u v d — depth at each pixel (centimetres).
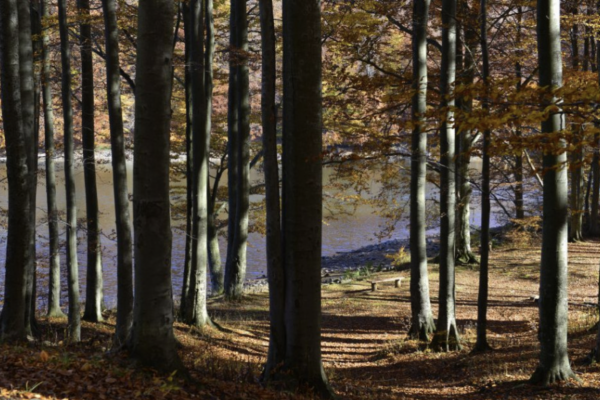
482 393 1027
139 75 711
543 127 919
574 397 911
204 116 1628
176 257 2942
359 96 1430
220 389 770
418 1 1401
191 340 1453
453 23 1303
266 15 920
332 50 1448
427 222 2275
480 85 697
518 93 668
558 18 902
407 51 1766
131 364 725
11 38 916
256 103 3130
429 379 1192
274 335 902
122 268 1175
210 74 1780
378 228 3825
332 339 1614
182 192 2517
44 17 1432
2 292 2144
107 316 1692
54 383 618
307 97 830
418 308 1491
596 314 1492
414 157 1442
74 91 1686
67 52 1409
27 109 1140
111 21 1218
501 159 2245
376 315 1856
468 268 2434
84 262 2627
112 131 1213
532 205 2847
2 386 579
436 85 1455
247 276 2722
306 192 853
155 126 716
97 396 605
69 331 1286
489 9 1562
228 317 1884
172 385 686
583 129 697
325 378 891
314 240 866
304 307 872
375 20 1366
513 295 1981
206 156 1694
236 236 2170
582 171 2786
